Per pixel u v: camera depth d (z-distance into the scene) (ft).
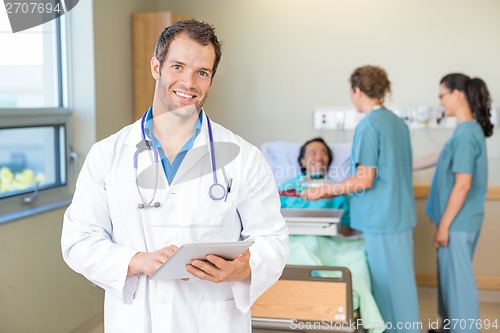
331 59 12.92
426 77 12.64
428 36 12.57
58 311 9.47
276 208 4.59
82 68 10.38
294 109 13.15
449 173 9.57
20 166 9.16
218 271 4.01
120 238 4.38
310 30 12.93
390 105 12.78
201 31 4.15
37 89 9.70
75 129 10.47
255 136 13.34
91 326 10.43
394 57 12.71
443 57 12.56
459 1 12.41
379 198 8.85
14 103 9.04
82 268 4.28
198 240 4.32
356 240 10.16
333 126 12.98
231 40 13.19
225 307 4.41
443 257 9.60
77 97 10.43
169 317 4.26
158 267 4.07
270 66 13.14
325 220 9.04
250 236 4.58
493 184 11.71
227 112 13.38
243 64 13.21
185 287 4.33
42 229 9.04
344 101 12.97
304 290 7.69
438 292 10.06
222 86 13.33
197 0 13.20
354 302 7.96
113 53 11.02
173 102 4.22
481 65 12.46
